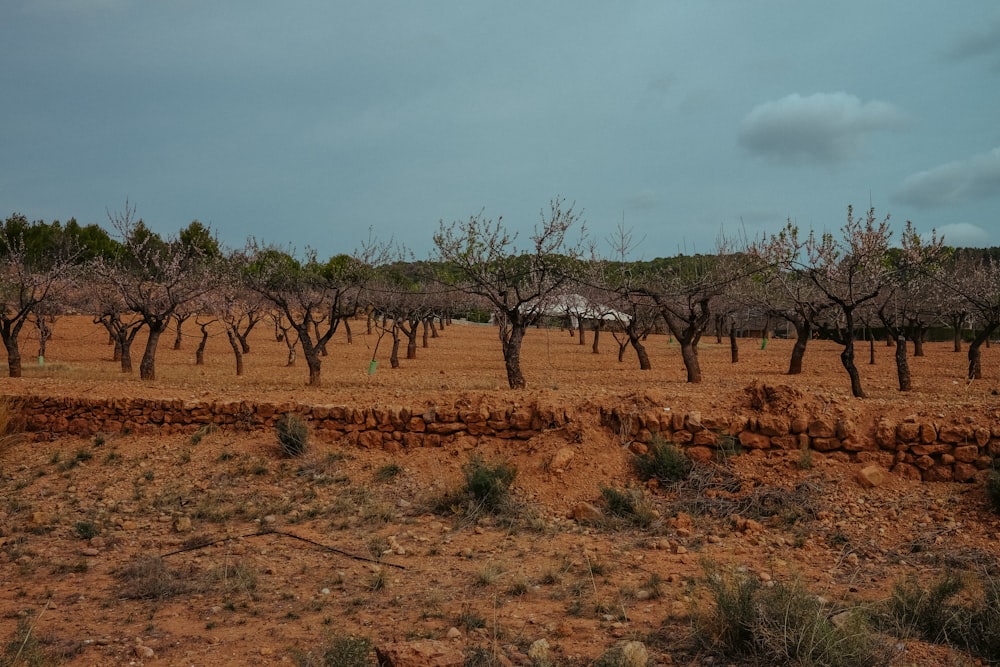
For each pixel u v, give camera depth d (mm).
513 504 10461
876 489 9953
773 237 20875
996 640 5730
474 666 5523
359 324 71000
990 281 29078
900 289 24719
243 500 11398
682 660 5746
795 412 10961
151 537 9812
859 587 7445
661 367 32156
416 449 12648
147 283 24672
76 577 8227
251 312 38562
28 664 5617
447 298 37469
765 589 6293
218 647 6148
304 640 6242
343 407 13305
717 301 33688
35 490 12195
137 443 14055
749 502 9969
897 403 11320
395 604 7148
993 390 19922
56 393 15789
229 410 14055
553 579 7746
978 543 8531
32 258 38562
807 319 27016
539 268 20984
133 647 6094
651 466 10891
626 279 25891
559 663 5699
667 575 7836
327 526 10078
